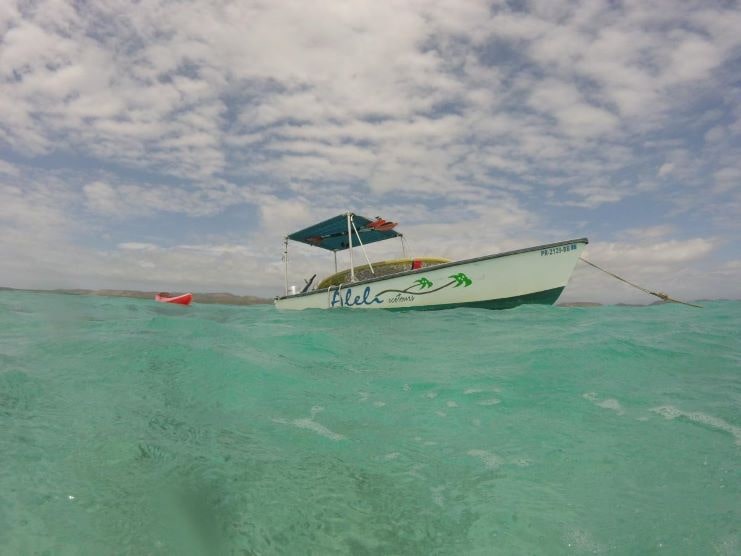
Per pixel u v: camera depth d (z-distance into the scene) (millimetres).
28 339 4840
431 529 1437
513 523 1474
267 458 1951
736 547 1339
